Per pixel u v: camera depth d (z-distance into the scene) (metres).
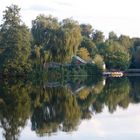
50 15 85.56
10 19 76.44
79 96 45.62
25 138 22.75
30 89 53.72
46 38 82.00
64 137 22.97
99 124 26.97
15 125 26.52
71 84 66.12
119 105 36.66
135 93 49.03
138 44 140.25
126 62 111.06
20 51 75.50
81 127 25.89
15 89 53.22
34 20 85.06
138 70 114.19
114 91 52.19
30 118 29.42
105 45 112.31
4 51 75.56
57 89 54.66
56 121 28.16
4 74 75.62
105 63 110.19
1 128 25.55
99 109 34.25
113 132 24.33
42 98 42.91
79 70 88.62
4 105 36.59
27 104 37.53
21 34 75.75
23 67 76.06
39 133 24.02
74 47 82.38
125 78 88.69
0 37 76.50
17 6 77.44
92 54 108.38
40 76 78.12
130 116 30.30
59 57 81.62
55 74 80.56
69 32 81.31
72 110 33.81
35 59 79.00
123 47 122.94
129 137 22.92
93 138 22.69
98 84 66.62
